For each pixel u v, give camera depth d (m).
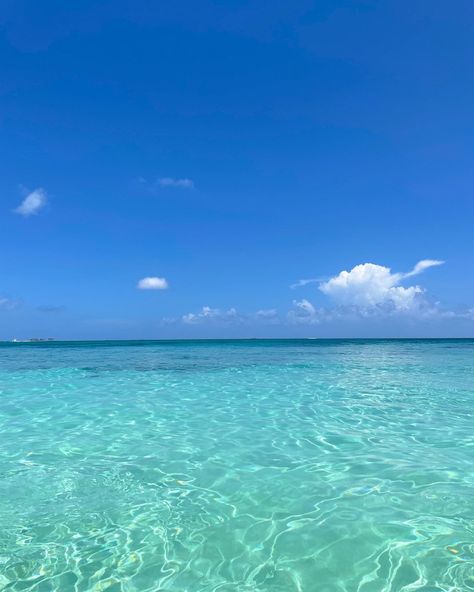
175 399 11.50
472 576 3.45
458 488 5.14
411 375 16.77
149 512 4.62
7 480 5.54
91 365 22.20
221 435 7.73
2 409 10.16
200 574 3.54
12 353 35.41
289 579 3.46
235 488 5.25
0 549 3.92
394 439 7.31
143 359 27.02
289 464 6.09
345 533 4.14
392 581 3.41
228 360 25.88
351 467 5.92
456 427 8.11
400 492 5.04
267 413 9.59
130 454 6.64
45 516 4.54
